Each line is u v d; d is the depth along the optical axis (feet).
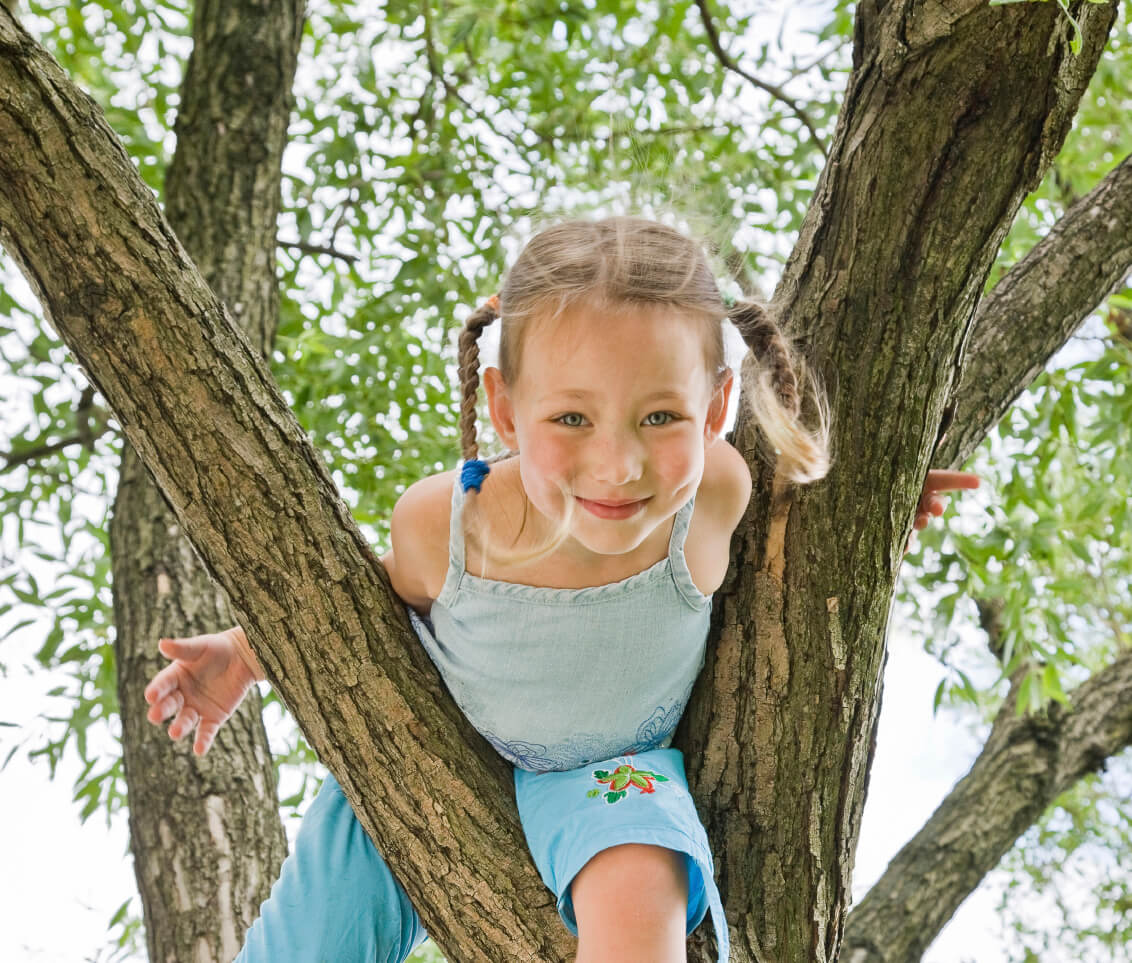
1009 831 13.50
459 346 5.83
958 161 5.32
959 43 5.17
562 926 5.18
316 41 15.81
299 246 14.92
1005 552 12.53
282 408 5.29
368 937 5.96
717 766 5.79
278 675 5.33
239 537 5.13
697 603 5.71
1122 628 16.99
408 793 5.29
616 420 4.93
